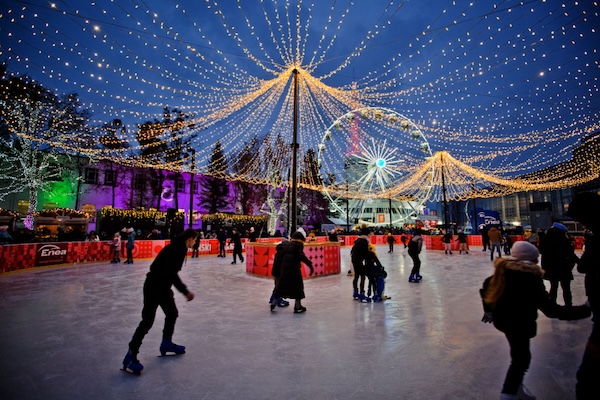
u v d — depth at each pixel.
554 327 5.02
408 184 29.22
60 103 21.97
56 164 26.47
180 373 3.47
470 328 4.95
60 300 7.26
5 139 23.20
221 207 34.53
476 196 30.89
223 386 3.17
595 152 20.83
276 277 6.44
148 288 3.72
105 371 3.54
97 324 5.38
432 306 6.42
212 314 6.00
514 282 2.73
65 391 3.08
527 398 2.82
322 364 3.66
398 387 3.10
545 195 56.22
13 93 18.23
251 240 15.35
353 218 46.50
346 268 13.84
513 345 2.70
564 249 5.63
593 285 1.96
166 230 24.45
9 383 3.24
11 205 25.19
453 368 3.51
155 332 4.93
